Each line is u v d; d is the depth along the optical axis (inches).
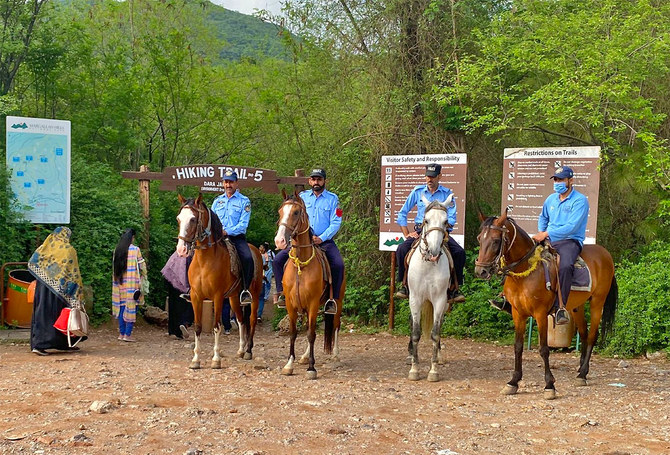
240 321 425.7
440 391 328.5
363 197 617.3
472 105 577.3
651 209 552.7
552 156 459.8
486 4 649.0
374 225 619.2
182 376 353.1
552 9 570.3
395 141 615.8
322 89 733.3
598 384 351.3
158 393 306.8
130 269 496.1
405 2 616.7
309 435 241.0
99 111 881.5
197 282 379.9
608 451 229.1
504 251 316.5
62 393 304.0
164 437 234.5
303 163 809.5
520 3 579.8
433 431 251.4
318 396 307.6
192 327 587.8
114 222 595.5
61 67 900.6
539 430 256.1
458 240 508.1
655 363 419.2
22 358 406.0
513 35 570.6
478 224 632.4
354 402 297.0
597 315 356.2
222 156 1054.4
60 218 556.7
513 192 474.9
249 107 1088.8
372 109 623.5
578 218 332.8
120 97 887.7
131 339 503.5
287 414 270.2
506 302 354.3
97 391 309.1
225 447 225.1
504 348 488.4
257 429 246.7
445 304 362.6
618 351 448.1
